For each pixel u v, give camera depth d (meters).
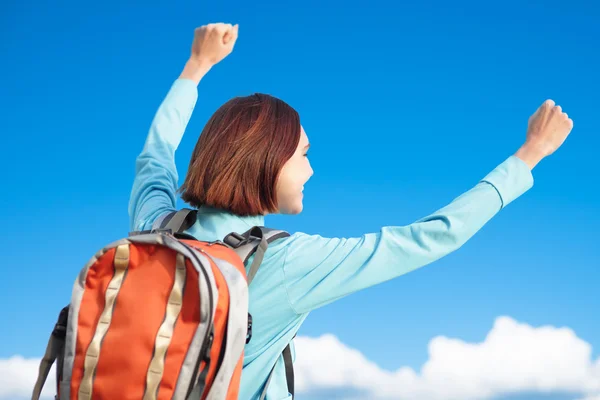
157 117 1.94
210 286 1.12
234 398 1.23
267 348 1.44
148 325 1.13
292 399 1.53
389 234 1.44
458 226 1.42
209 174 1.46
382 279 1.42
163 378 1.11
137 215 1.68
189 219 1.51
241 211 1.46
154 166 1.80
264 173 1.44
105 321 1.15
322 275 1.41
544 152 1.55
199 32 2.02
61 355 1.22
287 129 1.48
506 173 1.50
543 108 1.57
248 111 1.48
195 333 1.11
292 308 1.41
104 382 1.12
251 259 1.41
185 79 2.01
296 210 1.53
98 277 1.20
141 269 1.18
